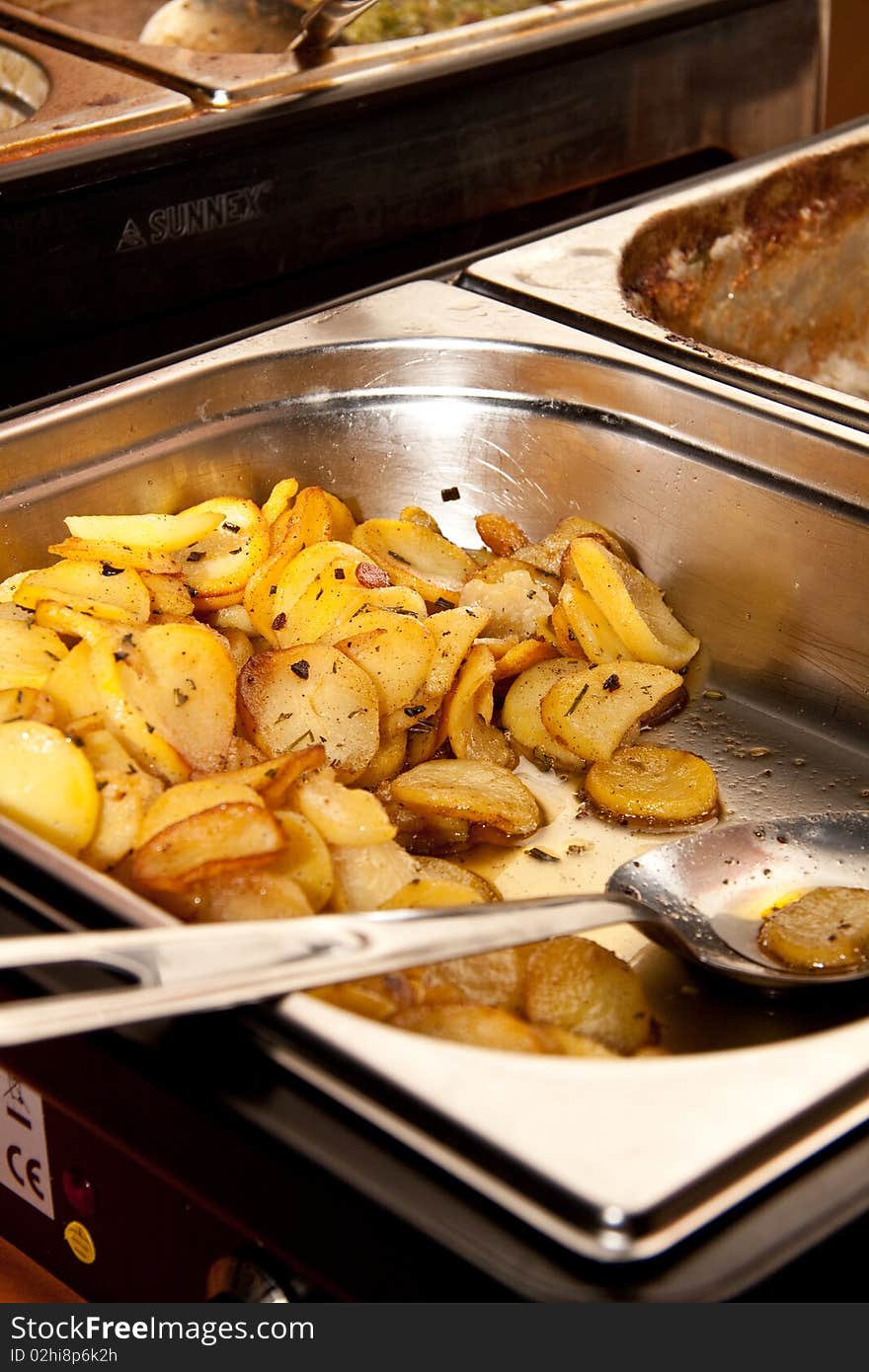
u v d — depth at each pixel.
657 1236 0.65
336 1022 0.69
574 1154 0.66
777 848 0.89
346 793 0.84
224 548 0.97
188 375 0.99
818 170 1.19
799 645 0.99
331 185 1.22
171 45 1.28
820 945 0.83
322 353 1.02
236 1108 0.69
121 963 0.70
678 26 1.33
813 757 0.98
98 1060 0.72
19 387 1.14
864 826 0.90
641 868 0.88
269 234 1.20
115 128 1.15
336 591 0.94
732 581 1.00
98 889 0.73
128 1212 0.76
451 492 1.06
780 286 1.18
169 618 0.93
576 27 1.29
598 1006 0.78
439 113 1.24
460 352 1.03
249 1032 0.70
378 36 1.37
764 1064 0.68
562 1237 0.65
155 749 0.85
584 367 1.01
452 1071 0.68
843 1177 0.67
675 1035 0.82
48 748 0.80
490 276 1.08
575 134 1.31
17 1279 0.80
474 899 0.82
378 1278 0.67
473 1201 0.67
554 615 0.99
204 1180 0.71
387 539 1.01
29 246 1.11
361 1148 0.68
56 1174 0.77
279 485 1.00
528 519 1.06
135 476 0.99
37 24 1.30
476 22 1.35
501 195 1.29
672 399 0.99
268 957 0.71
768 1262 0.65
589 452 1.03
